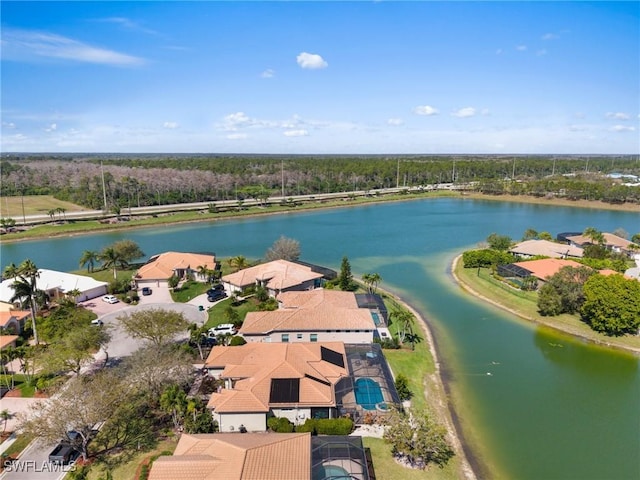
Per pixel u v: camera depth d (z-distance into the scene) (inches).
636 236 4394.7
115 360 2005.4
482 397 1772.9
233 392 1533.0
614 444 1493.6
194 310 2647.6
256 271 3078.2
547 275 2928.2
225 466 1107.3
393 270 3634.4
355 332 2124.8
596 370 1996.8
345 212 6939.0
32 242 4864.7
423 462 1349.7
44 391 1718.8
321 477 1155.9
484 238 4899.1
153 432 1470.2
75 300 2704.2
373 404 1583.4
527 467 1375.5
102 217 5905.5
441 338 2331.4
